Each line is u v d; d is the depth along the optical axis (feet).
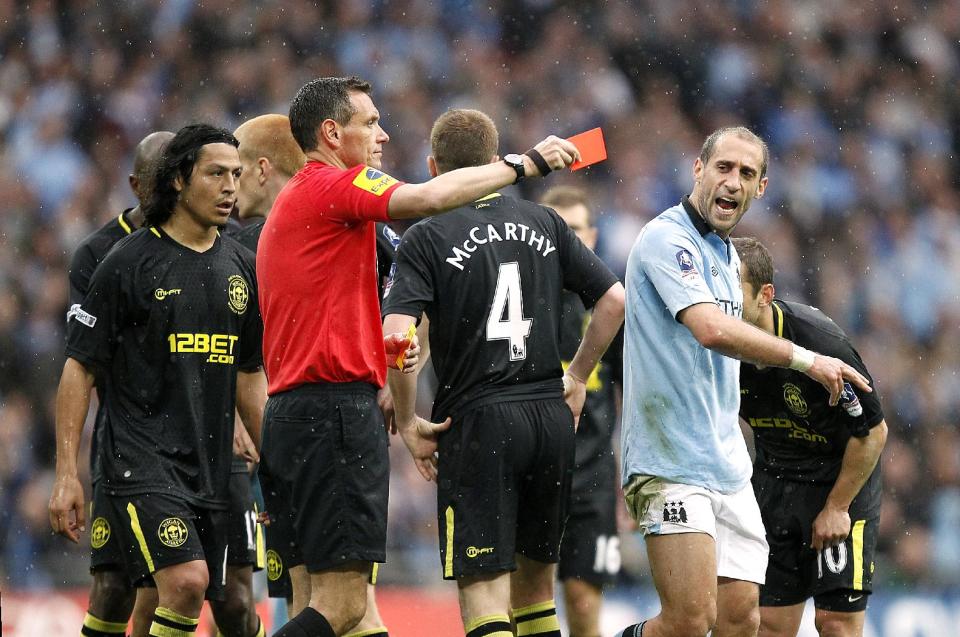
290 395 57.31
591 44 198.70
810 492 69.56
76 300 68.18
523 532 61.62
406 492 129.39
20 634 91.81
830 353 66.23
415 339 58.85
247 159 71.77
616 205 180.34
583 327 84.84
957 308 184.34
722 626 63.26
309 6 192.13
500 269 59.93
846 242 188.65
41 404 145.28
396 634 95.96
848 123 202.59
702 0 205.05
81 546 120.47
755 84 201.57
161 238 61.98
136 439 61.26
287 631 55.31
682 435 60.23
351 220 55.83
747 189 60.90
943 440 163.32
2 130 178.29
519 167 53.47
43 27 186.50
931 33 212.84
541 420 59.93
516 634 65.77
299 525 57.31
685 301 58.70
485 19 197.06
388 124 183.01
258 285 59.31
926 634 101.91
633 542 112.27
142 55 186.70
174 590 59.82
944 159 204.03
